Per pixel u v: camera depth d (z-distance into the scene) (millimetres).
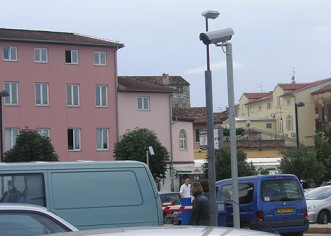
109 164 9406
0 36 45406
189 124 54844
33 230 6133
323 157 45125
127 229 4180
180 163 53344
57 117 47375
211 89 13508
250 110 95312
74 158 47781
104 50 49500
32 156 39062
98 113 48969
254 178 15977
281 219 15789
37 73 46812
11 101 45938
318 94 78000
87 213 9070
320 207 24281
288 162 41219
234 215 13352
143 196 9484
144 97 51281
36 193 8875
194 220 12305
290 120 81438
